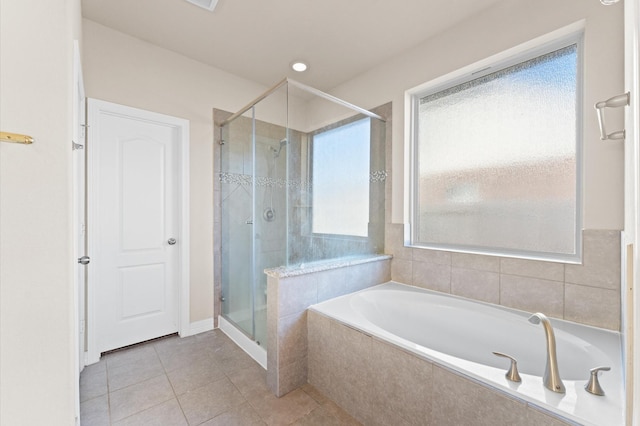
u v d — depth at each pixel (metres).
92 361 2.09
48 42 0.93
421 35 2.26
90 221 2.08
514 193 1.93
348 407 1.60
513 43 1.83
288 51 2.49
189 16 2.06
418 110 2.51
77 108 1.53
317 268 1.98
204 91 2.70
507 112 1.97
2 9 0.87
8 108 0.87
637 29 0.52
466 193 2.19
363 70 2.79
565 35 1.69
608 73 1.48
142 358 2.18
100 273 2.21
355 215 2.46
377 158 2.65
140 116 2.34
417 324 2.09
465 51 2.07
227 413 1.59
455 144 2.26
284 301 1.78
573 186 1.69
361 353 1.54
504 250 1.98
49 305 0.93
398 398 1.37
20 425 0.91
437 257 2.25
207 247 2.73
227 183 2.81
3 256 0.87
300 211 2.11
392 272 2.57
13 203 0.88
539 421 0.95
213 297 2.77
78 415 1.39
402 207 2.50
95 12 2.01
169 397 1.72
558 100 1.75
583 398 0.98
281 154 2.17
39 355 0.92
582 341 1.41
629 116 0.94
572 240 1.69
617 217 1.46
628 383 0.78
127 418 1.54
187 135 2.59
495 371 1.13
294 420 1.54
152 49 2.40
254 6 1.95
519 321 1.70
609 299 1.49
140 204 2.42
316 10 1.99
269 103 2.28
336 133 2.36
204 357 2.21
